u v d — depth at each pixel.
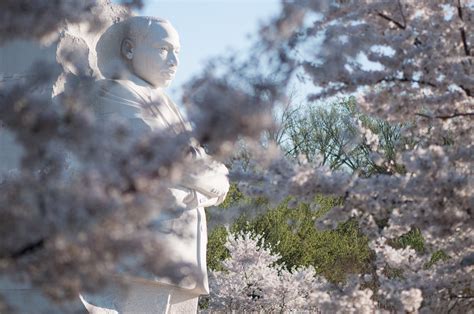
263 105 7.67
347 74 10.16
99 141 7.79
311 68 9.72
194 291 12.68
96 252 7.44
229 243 24.61
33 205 7.72
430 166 9.57
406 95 10.49
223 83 7.67
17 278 7.90
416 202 10.09
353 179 10.08
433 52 10.26
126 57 13.14
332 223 10.57
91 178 7.55
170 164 7.62
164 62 13.03
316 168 10.35
